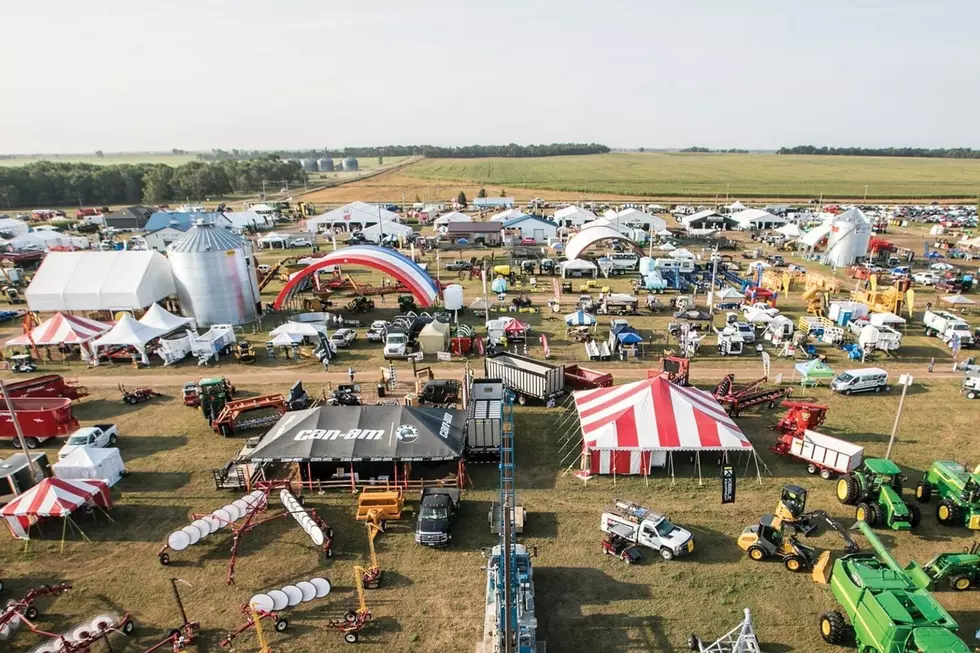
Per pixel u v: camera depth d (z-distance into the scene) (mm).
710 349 45969
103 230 112562
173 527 23844
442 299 60125
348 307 57594
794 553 20641
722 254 84625
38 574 21156
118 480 27219
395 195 191875
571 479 27078
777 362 42844
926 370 40625
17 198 167750
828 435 30812
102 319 53125
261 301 59719
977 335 45094
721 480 26828
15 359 41844
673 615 18688
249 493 25266
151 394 37156
